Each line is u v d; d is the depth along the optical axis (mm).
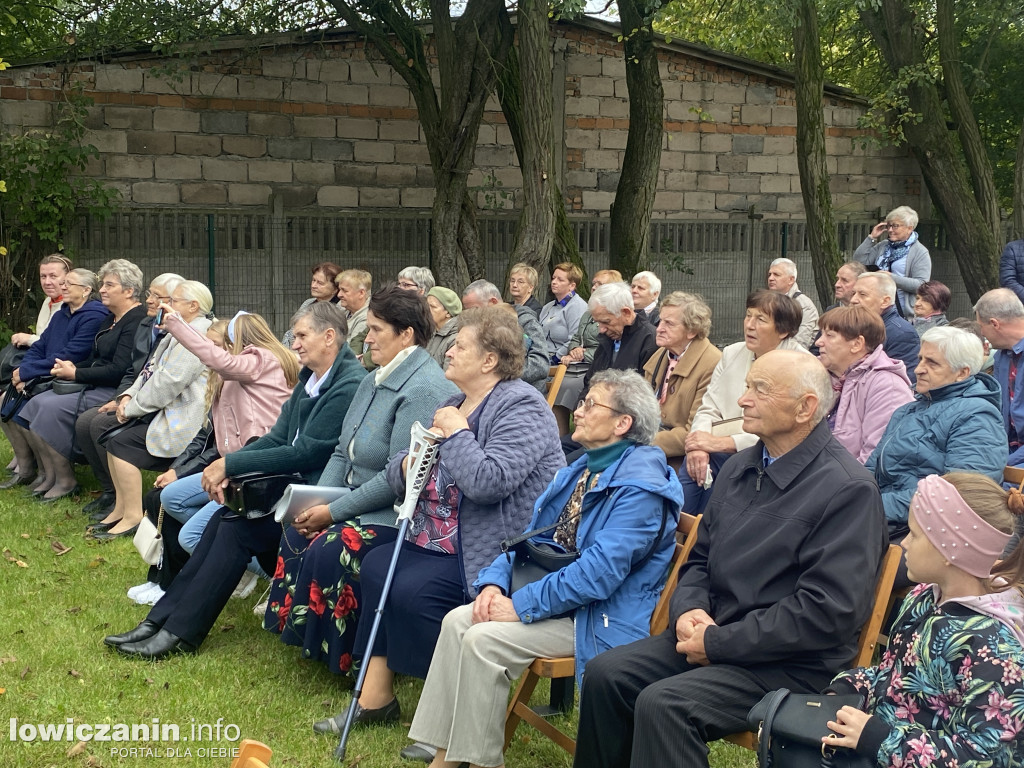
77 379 6844
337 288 8281
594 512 3438
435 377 4316
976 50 15344
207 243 12680
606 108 14695
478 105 11633
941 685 2375
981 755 2250
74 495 7074
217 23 12508
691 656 3035
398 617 3756
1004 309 5324
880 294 5961
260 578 5336
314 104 13430
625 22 12367
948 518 2430
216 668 4312
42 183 11680
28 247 12047
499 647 3287
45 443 6980
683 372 5340
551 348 8500
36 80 12188
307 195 13547
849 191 15969
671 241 14758
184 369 6109
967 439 4047
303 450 4500
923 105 13734
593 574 3281
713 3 12883
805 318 7531
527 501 3793
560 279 8672
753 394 3105
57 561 5680
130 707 3947
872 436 4406
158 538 5043
